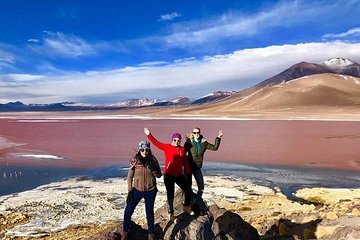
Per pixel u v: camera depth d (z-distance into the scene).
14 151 43.81
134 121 116.19
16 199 21.64
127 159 37.47
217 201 21.11
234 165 33.47
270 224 14.05
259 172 30.33
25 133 71.94
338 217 13.27
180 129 76.38
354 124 87.19
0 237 15.30
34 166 33.59
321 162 34.69
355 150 42.16
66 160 36.75
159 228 8.70
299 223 12.99
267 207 19.23
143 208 19.25
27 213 18.73
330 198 21.77
